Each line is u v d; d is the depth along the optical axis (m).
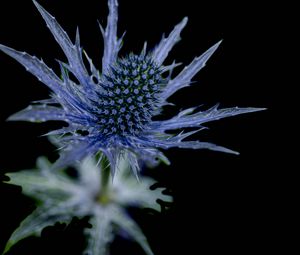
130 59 0.27
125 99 0.27
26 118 0.23
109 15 0.27
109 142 0.27
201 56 0.27
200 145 0.25
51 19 0.26
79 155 0.24
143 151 0.25
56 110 0.25
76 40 0.26
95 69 0.27
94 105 0.27
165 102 0.27
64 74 0.26
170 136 0.27
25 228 0.27
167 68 0.27
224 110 0.26
